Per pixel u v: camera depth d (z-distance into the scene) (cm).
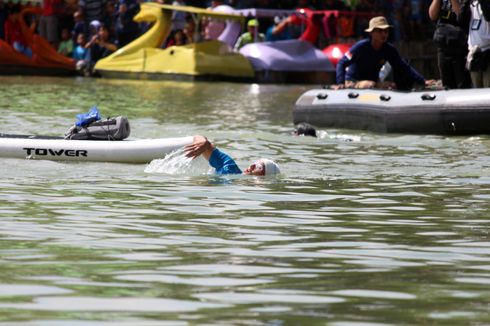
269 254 1256
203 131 2833
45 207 1577
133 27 5959
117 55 5738
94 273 1139
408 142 2645
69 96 4156
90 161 2112
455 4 3028
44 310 981
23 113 3266
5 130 2692
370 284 1105
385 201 1680
